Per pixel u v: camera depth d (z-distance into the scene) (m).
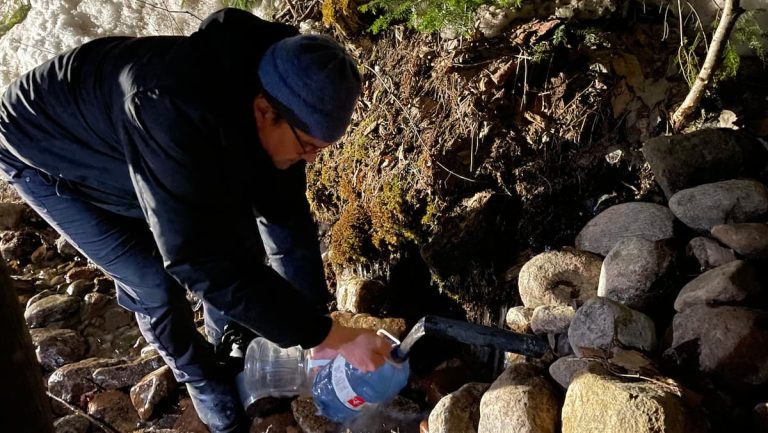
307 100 1.24
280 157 1.43
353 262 2.41
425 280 2.33
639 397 1.29
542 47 2.14
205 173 1.29
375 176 2.33
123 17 3.23
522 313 1.90
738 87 2.05
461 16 2.24
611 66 2.12
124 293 1.86
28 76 1.53
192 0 3.03
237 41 1.27
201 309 2.66
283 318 1.44
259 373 2.03
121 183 1.60
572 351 1.68
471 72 2.22
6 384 1.21
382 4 2.38
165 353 1.90
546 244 2.15
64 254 3.22
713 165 1.90
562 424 1.45
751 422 1.39
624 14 2.16
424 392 2.02
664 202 2.01
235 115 1.28
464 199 2.16
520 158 2.15
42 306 2.74
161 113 1.23
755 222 1.74
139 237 1.76
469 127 2.18
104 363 2.38
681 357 1.50
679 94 2.08
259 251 1.92
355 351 1.60
